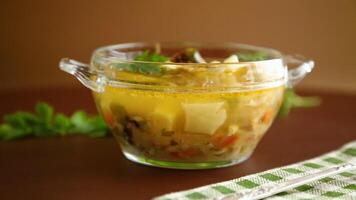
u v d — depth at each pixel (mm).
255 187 399
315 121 605
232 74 429
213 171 454
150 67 427
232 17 935
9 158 478
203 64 425
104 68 444
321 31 959
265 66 445
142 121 436
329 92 768
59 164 466
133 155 469
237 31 940
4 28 892
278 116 623
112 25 915
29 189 414
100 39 916
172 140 438
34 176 438
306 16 951
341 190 403
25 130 541
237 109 434
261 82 439
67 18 903
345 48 970
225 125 436
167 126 430
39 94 722
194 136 435
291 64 527
